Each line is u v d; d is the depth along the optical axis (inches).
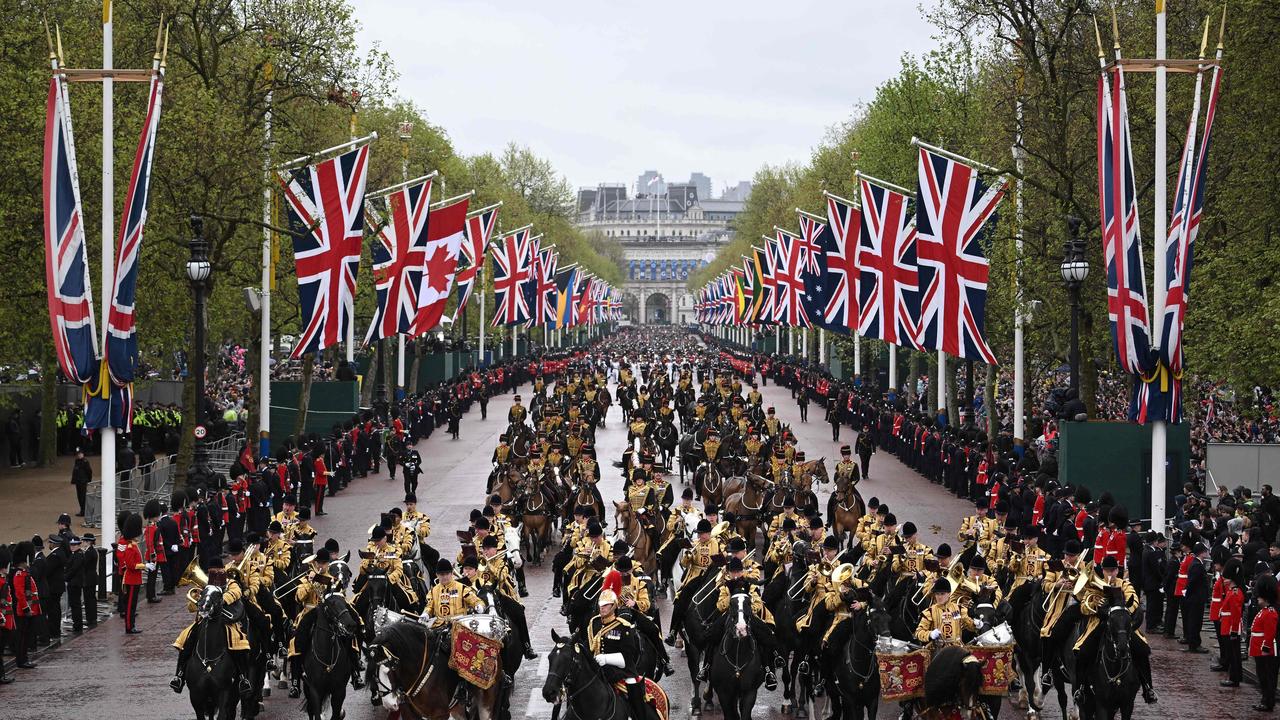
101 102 1902.1
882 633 856.3
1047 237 2070.6
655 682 862.5
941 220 1852.9
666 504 1461.6
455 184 4035.4
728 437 2118.6
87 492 1847.9
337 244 1914.4
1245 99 1796.3
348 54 2256.4
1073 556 1039.6
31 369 2933.1
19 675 1119.6
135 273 1419.8
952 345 1857.8
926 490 2241.6
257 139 2055.9
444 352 4188.0
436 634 856.3
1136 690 865.5
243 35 2220.7
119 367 1424.7
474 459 2669.8
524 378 4869.6
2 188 1815.9
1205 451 1765.5
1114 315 1360.7
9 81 1796.3
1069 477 1673.2
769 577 1114.7
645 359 5595.5
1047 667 964.6
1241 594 1082.1
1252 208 1798.7
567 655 748.6
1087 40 2076.8
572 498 1619.1
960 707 813.2
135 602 1289.4
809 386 3887.8
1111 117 1354.6
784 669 1018.7
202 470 1723.7
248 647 903.1
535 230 5383.9
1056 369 2938.0
